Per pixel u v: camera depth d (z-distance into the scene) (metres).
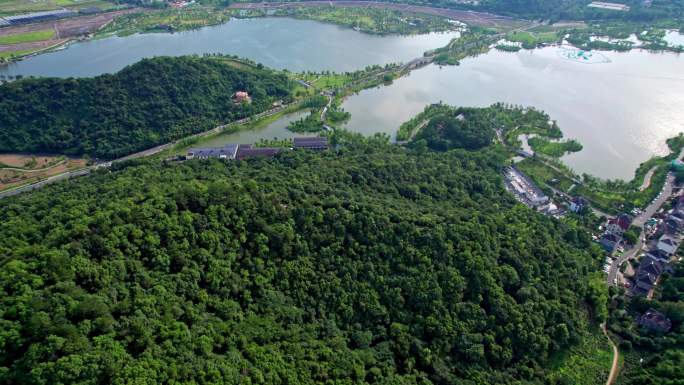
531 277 188.75
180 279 153.75
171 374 119.50
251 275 169.50
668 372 159.00
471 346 163.00
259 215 183.50
